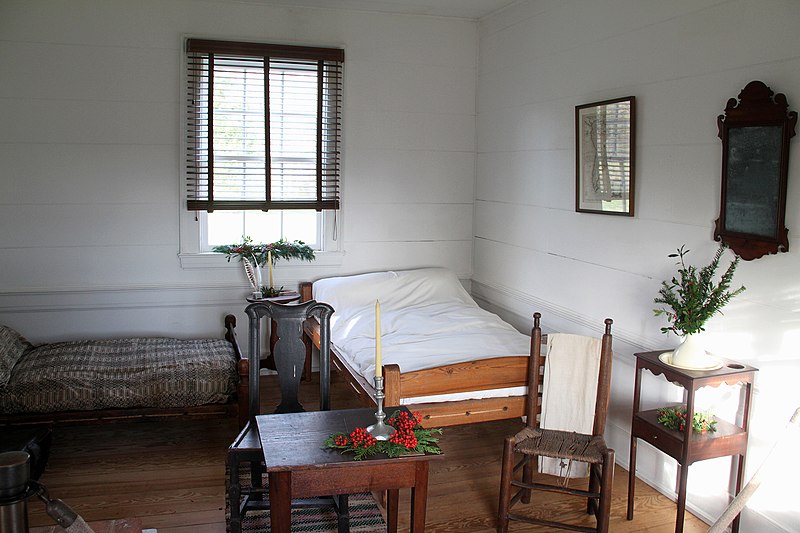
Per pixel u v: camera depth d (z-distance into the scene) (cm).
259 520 306
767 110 268
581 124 385
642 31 341
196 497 326
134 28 445
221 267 480
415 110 508
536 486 296
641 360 303
